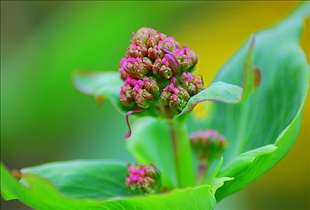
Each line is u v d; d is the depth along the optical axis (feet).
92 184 1.14
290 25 1.23
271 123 1.17
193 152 1.22
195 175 1.20
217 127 1.23
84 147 1.65
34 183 0.98
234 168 1.07
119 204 1.03
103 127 1.65
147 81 1.07
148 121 1.26
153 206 1.02
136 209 1.03
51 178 1.14
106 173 1.15
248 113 1.20
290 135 1.08
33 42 1.65
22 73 1.62
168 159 1.23
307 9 1.26
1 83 1.63
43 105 1.62
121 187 1.15
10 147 1.63
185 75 1.07
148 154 1.24
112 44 1.64
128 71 1.08
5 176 0.99
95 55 1.63
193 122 1.24
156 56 1.07
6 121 1.61
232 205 1.61
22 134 1.63
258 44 1.23
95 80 1.24
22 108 1.61
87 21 1.63
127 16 1.64
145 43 1.08
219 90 1.02
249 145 1.18
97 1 1.66
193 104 1.03
